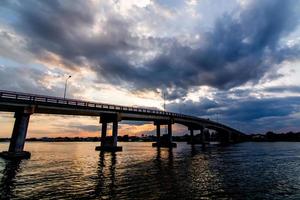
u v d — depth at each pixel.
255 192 18.94
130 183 22.22
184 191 18.98
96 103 64.44
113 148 72.56
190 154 63.41
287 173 29.39
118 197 17.08
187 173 28.62
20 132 47.34
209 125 152.62
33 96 48.97
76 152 73.50
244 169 32.84
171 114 102.12
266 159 48.91
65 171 30.44
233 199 16.89
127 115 77.00
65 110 56.91
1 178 25.00
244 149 94.12
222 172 29.75
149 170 31.23
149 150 85.00
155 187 20.44
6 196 17.41
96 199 16.55
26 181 23.38
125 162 41.84
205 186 21.00
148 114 86.88
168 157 52.97
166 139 107.94
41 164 38.50
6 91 44.66
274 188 20.48
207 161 43.88
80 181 23.34
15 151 46.75
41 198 16.84
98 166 35.91
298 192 19.06
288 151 78.69
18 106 46.69
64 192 18.64
